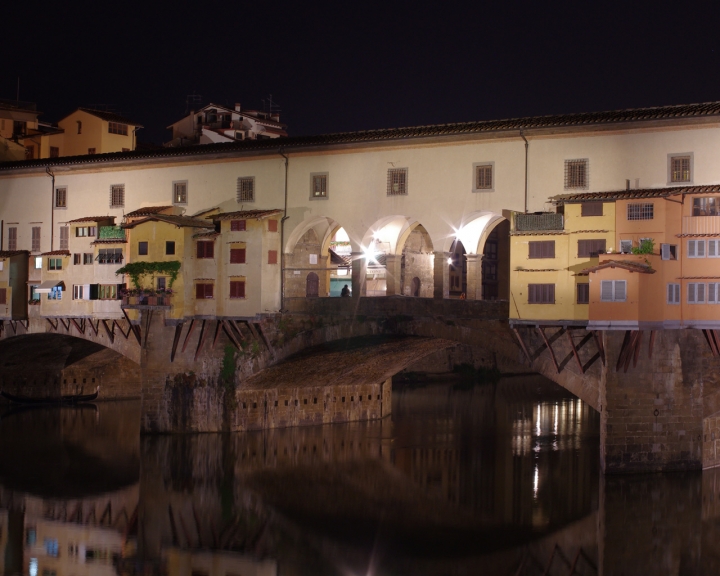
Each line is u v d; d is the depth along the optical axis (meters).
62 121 84.62
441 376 98.12
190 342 58.91
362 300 53.12
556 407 78.00
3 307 67.38
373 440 61.19
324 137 54.66
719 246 44.50
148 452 56.00
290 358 56.34
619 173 47.16
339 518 44.19
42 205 66.75
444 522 43.41
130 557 39.34
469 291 53.84
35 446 59.47
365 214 53.81
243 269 56.66
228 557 39.44
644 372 45.50
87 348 75.81
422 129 52.00
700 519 41.97
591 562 38.41
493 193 50.06
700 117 45.19
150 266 58.69
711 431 47.25
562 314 46.50
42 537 41.78
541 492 48.00
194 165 60.06
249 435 60.03
